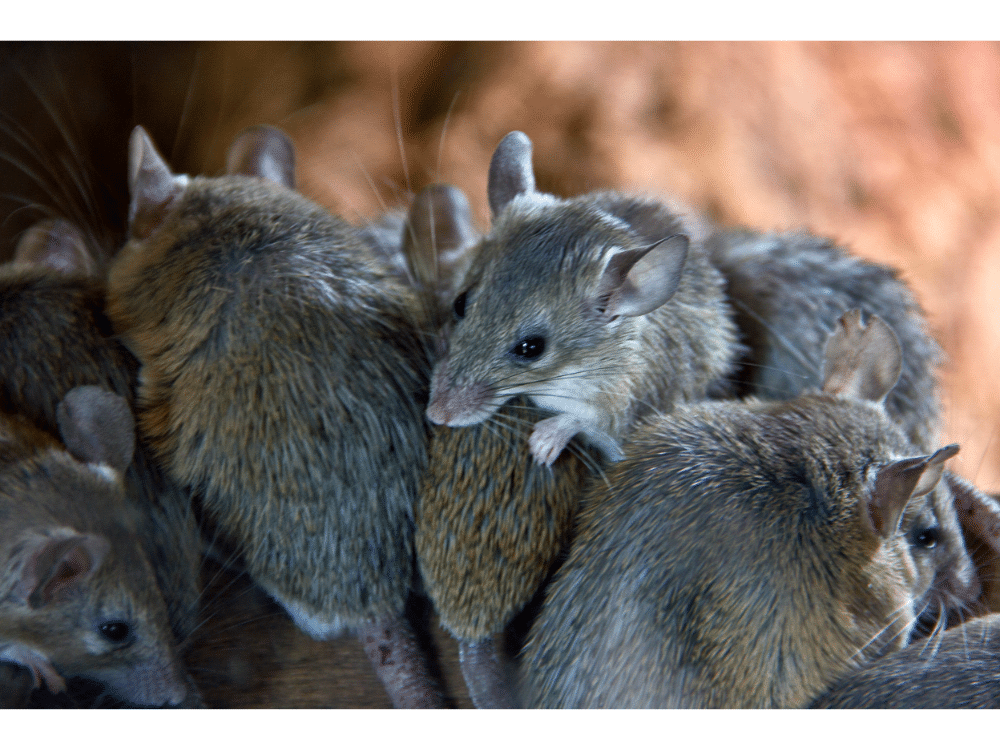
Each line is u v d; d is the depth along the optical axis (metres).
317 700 1.37
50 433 1.37
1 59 1.68
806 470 1.36
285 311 1.36
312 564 1.37
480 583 1.37
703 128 1.88
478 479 1.37
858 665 1.35
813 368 1.40
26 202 1.57
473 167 1.77
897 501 1.35
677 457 1.36
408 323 1.37
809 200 1.93
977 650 1.36
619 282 1.38
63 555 1.35
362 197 1.70
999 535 1.38
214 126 1.79
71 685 1.37
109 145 1.70
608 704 1.35
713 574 1.35
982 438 1.75
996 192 2.08
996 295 2.00
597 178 1.76
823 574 1.35
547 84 1.89
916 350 1.41
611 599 1.36
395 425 1.37
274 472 1.36
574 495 1.37
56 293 1.37
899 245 1.99
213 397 1.36
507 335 1.37
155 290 1.37
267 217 1.37
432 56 1.91
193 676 1.37
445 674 1.37
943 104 2.18
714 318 1.39
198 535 1.37
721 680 1.35
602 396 1.38
